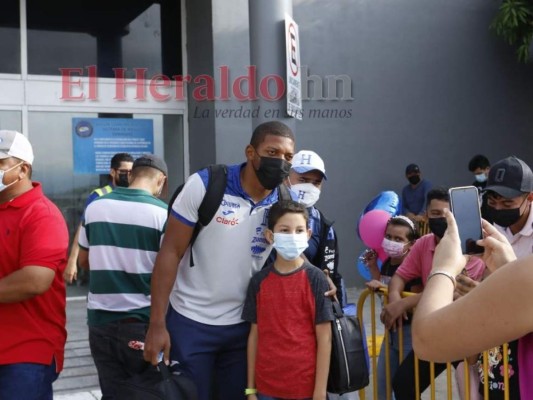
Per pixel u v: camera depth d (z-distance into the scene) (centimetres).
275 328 334
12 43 904
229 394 355
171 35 979
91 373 603
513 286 144
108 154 946
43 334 336
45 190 916
